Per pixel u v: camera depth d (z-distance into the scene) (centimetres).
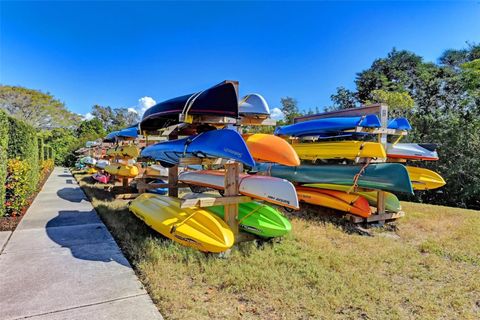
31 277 282
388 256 361
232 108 354
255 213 406
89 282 274
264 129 1058
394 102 1252
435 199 920
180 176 596
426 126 984
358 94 2369
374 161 517
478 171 845
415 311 241
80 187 991
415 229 506
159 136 585
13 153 632
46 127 2594
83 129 3111
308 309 237
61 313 221
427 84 1861
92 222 503
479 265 341
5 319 212
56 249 363
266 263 319
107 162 1155
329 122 565
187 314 223
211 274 290
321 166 604
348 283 282
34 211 593
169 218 395
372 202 566
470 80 1284
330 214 573
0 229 453
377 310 240
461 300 259
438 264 341
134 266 312
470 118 950
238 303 244
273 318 224
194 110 353
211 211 424
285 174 641
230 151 345
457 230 492
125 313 223
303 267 316
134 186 797
